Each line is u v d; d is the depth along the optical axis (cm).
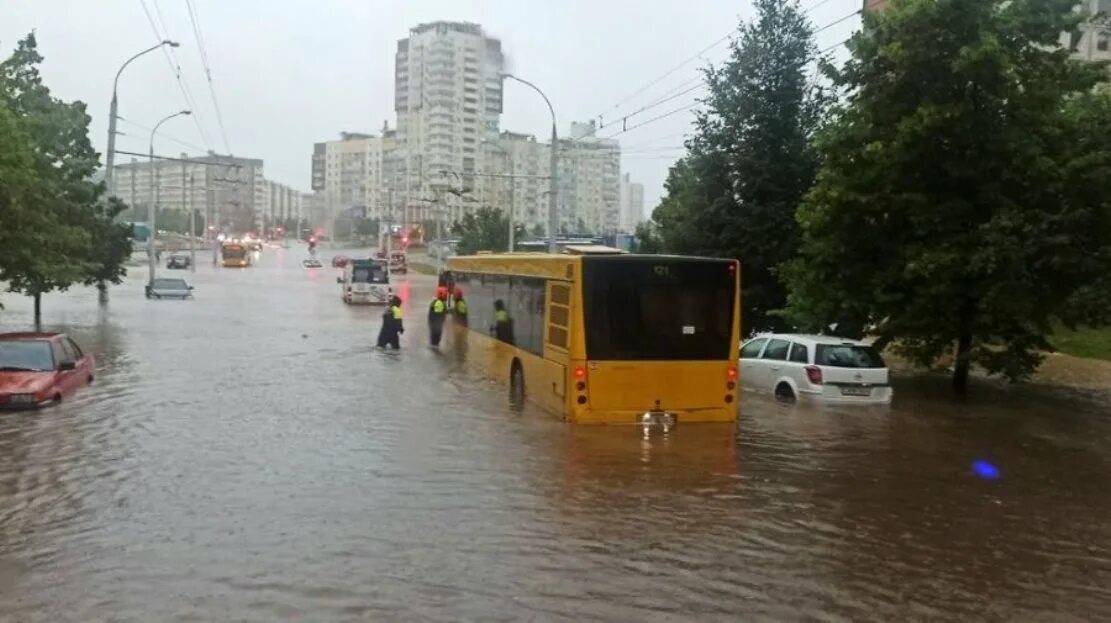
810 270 2055
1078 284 1833
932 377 2328
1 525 913
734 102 2697
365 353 2605
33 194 2381
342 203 15988
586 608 711
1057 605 741
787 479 1176
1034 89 1864
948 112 1780
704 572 804
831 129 2034
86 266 3191
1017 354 1902
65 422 1486
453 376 2127
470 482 1118
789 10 2709
